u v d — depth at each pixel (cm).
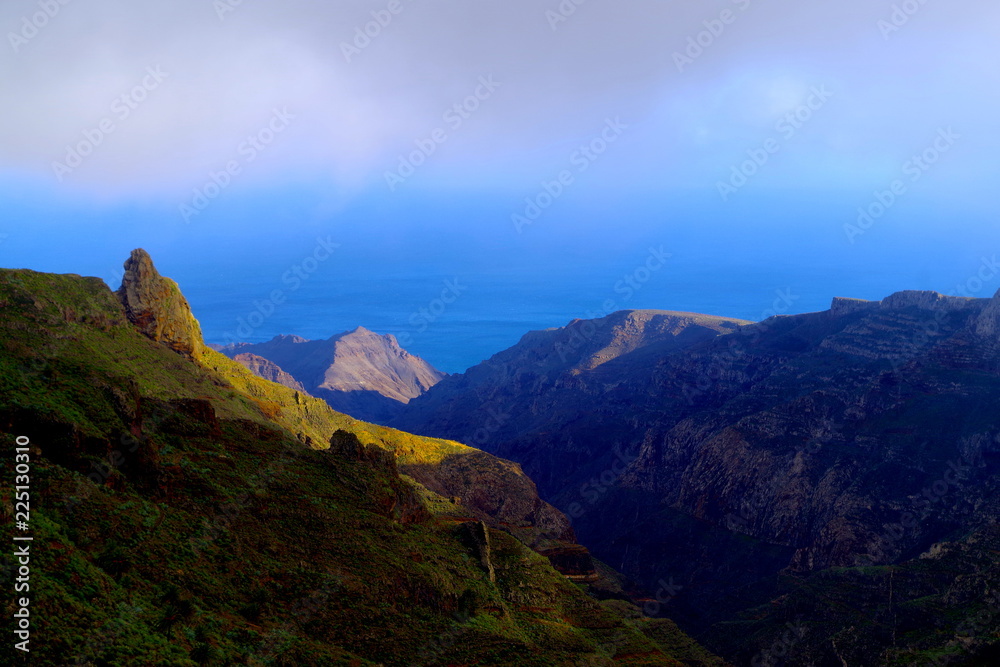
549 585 10281
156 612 4956
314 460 9050
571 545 15950
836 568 17962
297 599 6512
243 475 7881
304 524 7675
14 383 6391
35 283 10538
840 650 14838
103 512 5688
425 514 10075
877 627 14962
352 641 6412
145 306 12231
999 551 15625
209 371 12769
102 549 5334
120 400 6894
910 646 13112
